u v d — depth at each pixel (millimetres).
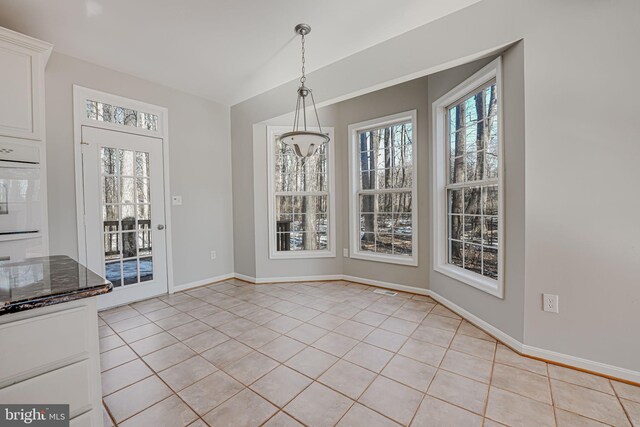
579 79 1781
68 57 2707
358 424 1418
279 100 3443
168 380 1784
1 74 1992
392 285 3600
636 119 1663
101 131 2922
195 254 3758
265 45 2584
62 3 2014
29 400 920
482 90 2549
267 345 2215
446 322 2609
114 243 3029
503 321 2203
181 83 3361
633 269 1703
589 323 1815
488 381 1746
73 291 993
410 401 1579
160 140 3396
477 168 2645
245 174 4004
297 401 1588
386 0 2035
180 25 2295
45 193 2217
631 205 1691
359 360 1993
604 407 1516
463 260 2871
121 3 2027
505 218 2156
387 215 3713
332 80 2867
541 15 1859
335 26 2320
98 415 1064
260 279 3934
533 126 1911
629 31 1658
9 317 888
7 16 2137
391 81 2492
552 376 1786
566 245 1857
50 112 2602
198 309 2973
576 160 1808
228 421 1443
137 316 2795
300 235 4078
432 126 3131
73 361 1011
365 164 3875
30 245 2141
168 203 3471
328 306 3031
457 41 2146
